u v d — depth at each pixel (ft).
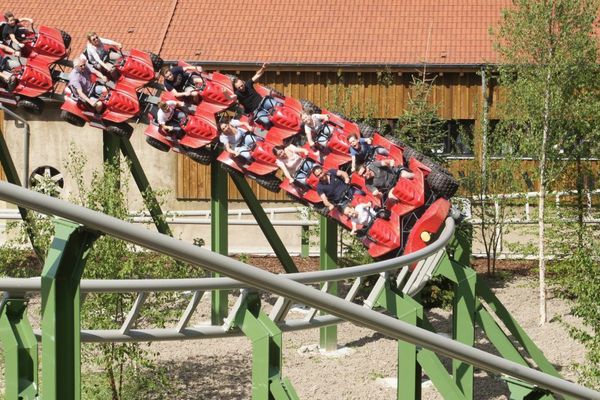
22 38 72.02
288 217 104.01
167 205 104.27
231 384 62.49
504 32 82.94
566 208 85.76
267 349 39.06
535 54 81.71
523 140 83.20
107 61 71.46
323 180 67.10
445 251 57.77
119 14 109.70
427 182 66.80
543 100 80.69
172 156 103.96
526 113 83.05
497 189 90.38
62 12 110.32
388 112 102.27
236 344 71.31
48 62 71.67
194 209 104.17
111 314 53.57
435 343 35.63
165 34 106.11
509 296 85.56
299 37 105.09
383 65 100.73
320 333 70.79
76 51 105.09
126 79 71.56
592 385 55.26
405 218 66.08
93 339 43.34
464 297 57.82
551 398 38.09
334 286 71.20
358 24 106.52
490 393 64.13
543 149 81.00
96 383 58.18
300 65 101.50
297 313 78.84
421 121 86.17
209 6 109.91
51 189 70.54
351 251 82.64
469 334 57.77
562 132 81.56
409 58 101.71
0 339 34.94
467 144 92.12
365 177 66.54
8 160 75.87
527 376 37.11
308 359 69.10
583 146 82.43
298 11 108.58
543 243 80.23
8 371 34.42
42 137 104.42
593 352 55.01
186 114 70.69
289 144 70.79
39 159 104.58
